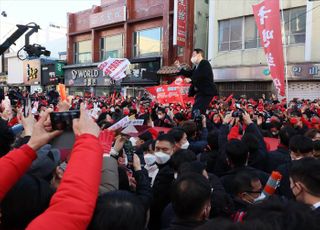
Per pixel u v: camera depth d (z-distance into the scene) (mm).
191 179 2277
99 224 1556
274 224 1269
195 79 6227
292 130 4352
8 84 39656
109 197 1680
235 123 4840
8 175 1672
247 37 20031
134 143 4891
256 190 2869
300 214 1325
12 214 1794
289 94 18281
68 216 1407
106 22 28312
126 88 26203
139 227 1615
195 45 22938
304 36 17891
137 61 25625
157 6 25250
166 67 23094
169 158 3711
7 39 8734
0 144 2154
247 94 19969
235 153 3439
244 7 20000
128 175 3396
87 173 1518
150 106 11938
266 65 18906
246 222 1248
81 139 1627
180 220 2223
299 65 17688
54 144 1819
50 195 1917
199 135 5645
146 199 3055
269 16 10375
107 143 2592
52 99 12766
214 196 2713
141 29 26484
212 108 10672
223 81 20734
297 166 2455
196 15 23000
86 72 30125
